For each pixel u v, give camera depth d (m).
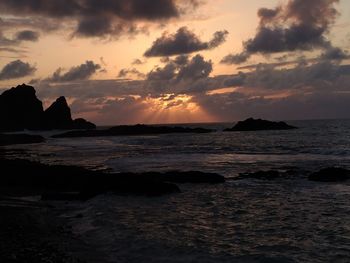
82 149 52.75
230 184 22.55
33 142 73.31
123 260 9.91
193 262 9.65
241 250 10.48
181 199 18.12
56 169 26.62
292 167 29.02
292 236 11.79
